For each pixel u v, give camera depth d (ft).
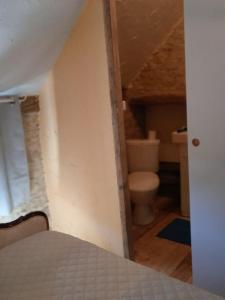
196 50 4.84
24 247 5.01
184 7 4.81
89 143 6.94
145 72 10.59
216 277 5.57
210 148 5.04
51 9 5.30
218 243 5.36
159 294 3.67
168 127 11.57
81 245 4.96
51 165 8.46
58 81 7.32
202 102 4.96
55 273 4.26
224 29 4.49
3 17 4.81
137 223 9.50
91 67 6.32
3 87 6.88
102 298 3.67
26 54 6.07
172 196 11.59
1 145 7.17
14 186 7.72
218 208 5.19
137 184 9.28
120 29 7.62
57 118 7.72
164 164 11.74
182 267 7.14
